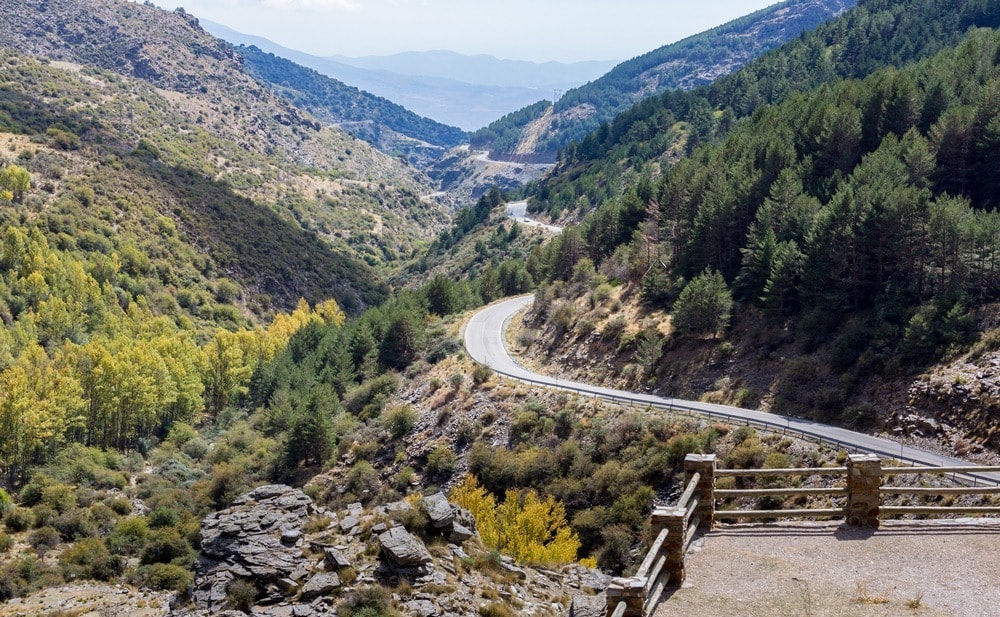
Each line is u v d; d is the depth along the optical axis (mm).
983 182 89500
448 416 81375
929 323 65750
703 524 17266
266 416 99938
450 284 133500
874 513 17188
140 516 73875
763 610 13594
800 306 79750
